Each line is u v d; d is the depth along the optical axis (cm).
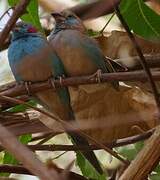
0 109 695
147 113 721
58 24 845
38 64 758
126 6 712
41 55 762
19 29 796
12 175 947
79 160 759
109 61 787
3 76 1028
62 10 879
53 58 774
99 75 589
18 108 739
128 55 776
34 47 768
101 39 804
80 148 707
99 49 800
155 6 833
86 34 840
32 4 636
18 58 768
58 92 754
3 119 694
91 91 749
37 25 653
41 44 774
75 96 759
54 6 943
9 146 249
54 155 978
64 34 809
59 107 777
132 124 719
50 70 768
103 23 898
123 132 718
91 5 462
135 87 747
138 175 525
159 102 586
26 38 785
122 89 746
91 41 802
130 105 744
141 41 783
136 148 762
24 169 671
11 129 693
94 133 713
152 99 737
